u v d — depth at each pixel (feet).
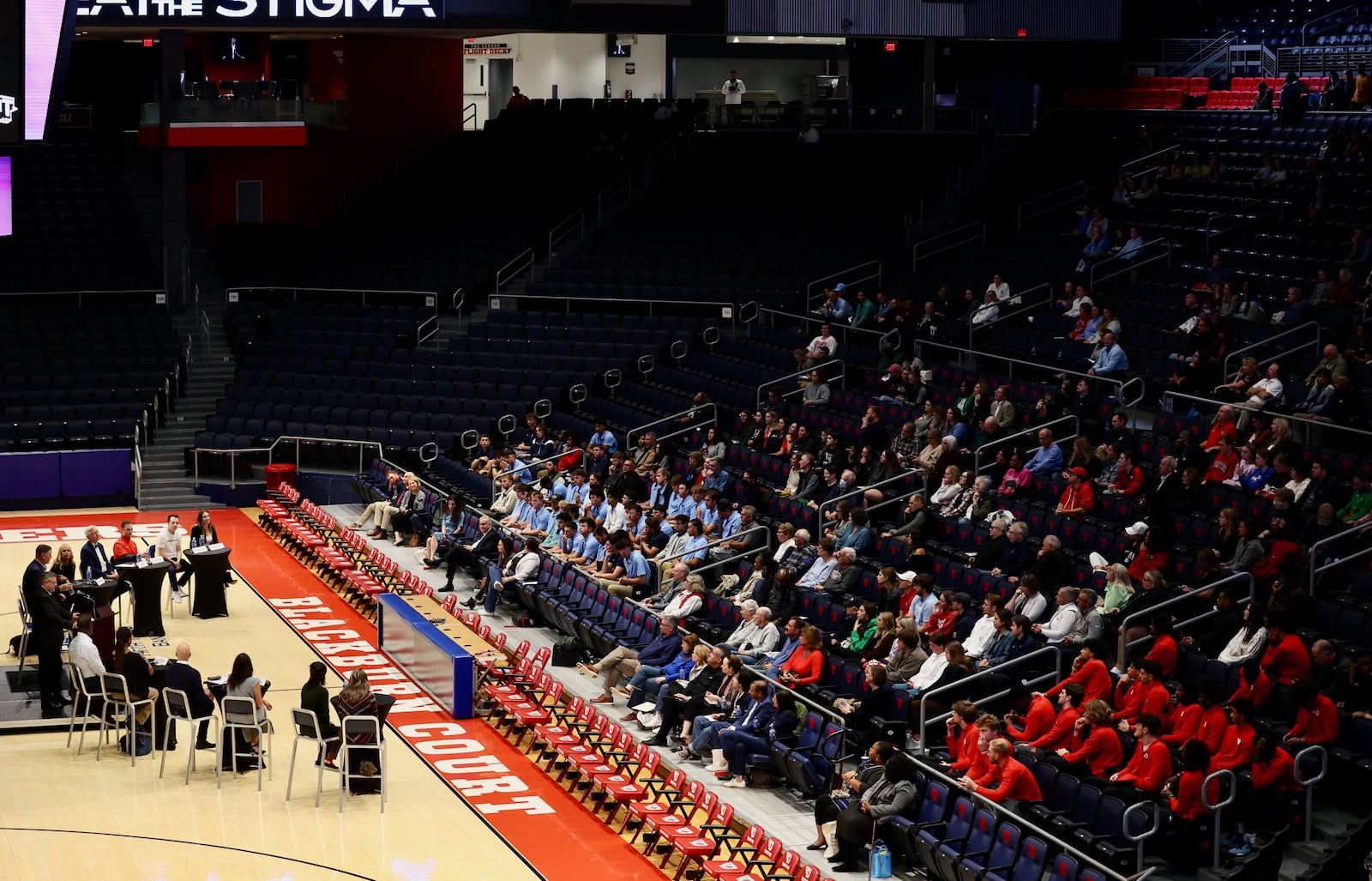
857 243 127.24
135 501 115.14
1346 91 119.65
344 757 63.26
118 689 67.87
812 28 123.65
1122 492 78.33
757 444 99.14
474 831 60.95
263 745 69.82
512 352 121.29
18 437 114.01
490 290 129.80
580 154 143.64
